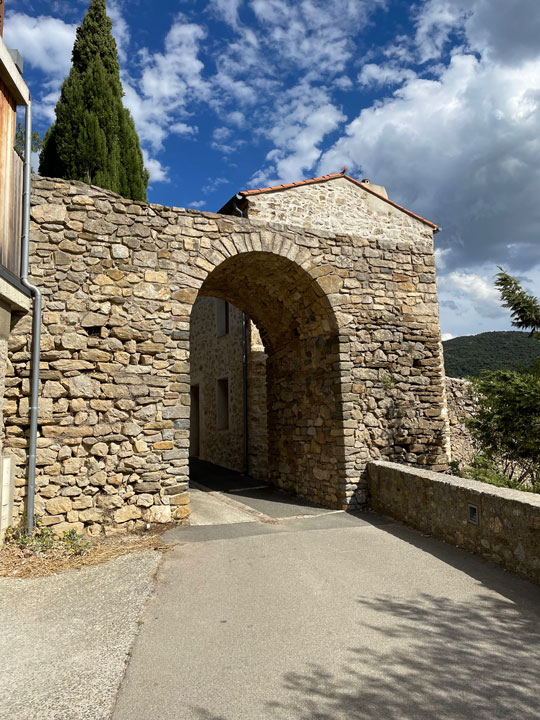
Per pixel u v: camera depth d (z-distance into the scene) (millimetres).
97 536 5918
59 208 6266
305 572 4777
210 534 6141
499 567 4812
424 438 8305
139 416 6355
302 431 8953
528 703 2643
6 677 2857
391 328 8336
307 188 9531
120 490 6164
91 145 9453
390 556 5254
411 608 3930
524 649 3252
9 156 5543
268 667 3025
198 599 4102
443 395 8633
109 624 3604
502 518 4828
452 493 5637
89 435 6082
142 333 6492
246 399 12312
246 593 4242
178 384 6613
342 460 7715
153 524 6293
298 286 8227
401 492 6754
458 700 2680
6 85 5488
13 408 5797
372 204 9992
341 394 7809
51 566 4887
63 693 2695
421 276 8727
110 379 6270
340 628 3578
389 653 3209
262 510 7824
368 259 8312
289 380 9516
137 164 10500
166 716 2516
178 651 3211
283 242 7633
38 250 6105
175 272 6801
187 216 7004
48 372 5973
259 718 2520
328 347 8211
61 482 5887
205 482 11141
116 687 2771
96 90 9812
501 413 8594
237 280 8773
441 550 5418
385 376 8156
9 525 5539
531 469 8961
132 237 6617
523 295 9914
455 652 3223
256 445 11875
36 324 5879
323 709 2598
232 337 13492
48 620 3662
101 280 6367
